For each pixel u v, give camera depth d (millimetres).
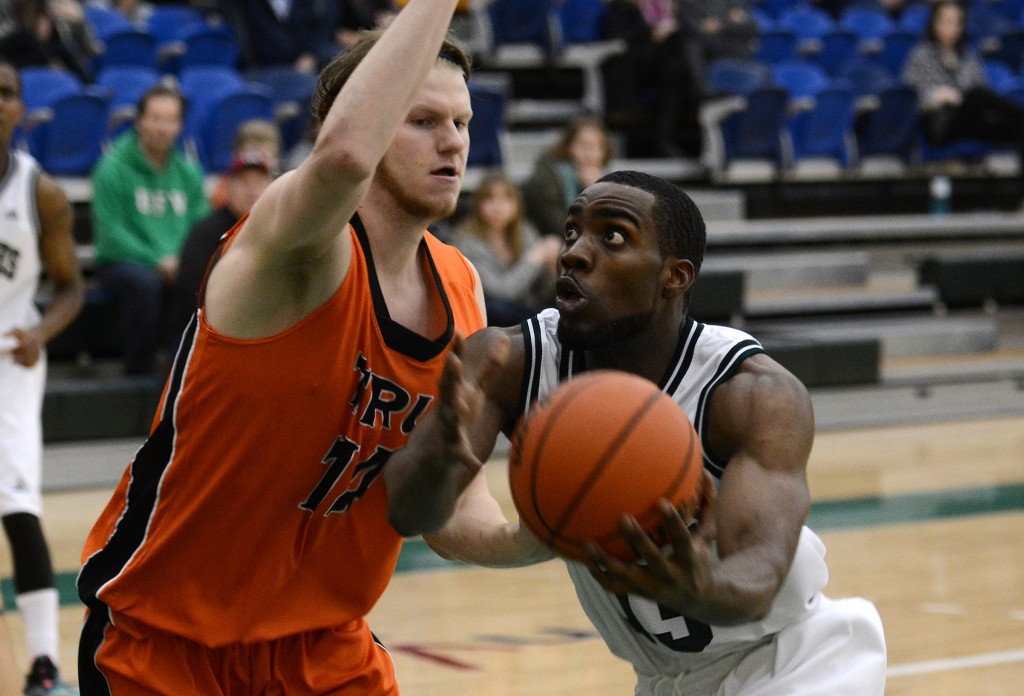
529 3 21531
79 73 16266
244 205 11758
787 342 16078
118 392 13109
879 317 18859
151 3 21594
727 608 2869
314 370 3816
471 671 7699
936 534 11227
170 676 4160
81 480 13062
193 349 3875
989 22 24469
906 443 15375
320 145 3309
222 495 3982
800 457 3322
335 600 4301
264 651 4242
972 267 19391
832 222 20125
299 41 18672
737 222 19781
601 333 3512
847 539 11055
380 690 4445
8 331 7570
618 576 2818
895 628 8586
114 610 4184
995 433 16078
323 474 4004
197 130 16125
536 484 3123
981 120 20547
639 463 3045
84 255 14867
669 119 20203
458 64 3992
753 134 19531
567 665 7816
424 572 10336
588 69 21953
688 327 3688
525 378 3756
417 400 3994
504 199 13609
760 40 21875
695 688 4145
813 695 3902
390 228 3984
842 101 20156
